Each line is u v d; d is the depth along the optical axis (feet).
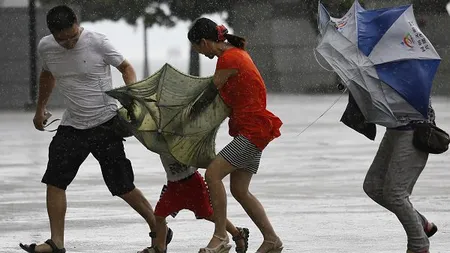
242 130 45.62
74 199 68.80
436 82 234.17
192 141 46.21
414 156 44.73
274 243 47.83
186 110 45.75
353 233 55.26
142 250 49.88
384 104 44.01
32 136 126.00
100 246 51.98
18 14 213.05
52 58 48.85
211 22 45.85
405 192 45.16
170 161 47.70
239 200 47.24
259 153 46.09
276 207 64.64
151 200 67.21
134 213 62.80
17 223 59.26
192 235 55.26
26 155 101.30
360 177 80.28
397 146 44.88
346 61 44.19
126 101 46.34
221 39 45.73
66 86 49.03
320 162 91.81
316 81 254.47
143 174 83.61
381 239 53.52
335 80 252.62
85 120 49.08
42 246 48.26
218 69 45.11
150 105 46.03
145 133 46.44
